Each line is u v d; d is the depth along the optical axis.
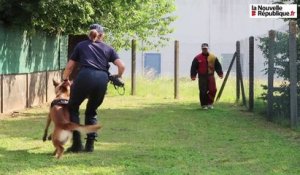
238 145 9.80
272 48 13.77
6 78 14.74
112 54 8.93
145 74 30.27
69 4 14.42
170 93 23.88
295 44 11.98
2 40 14.32
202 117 14.44
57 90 8.97
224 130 11.94
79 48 8.89
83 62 8.78
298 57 12.75
